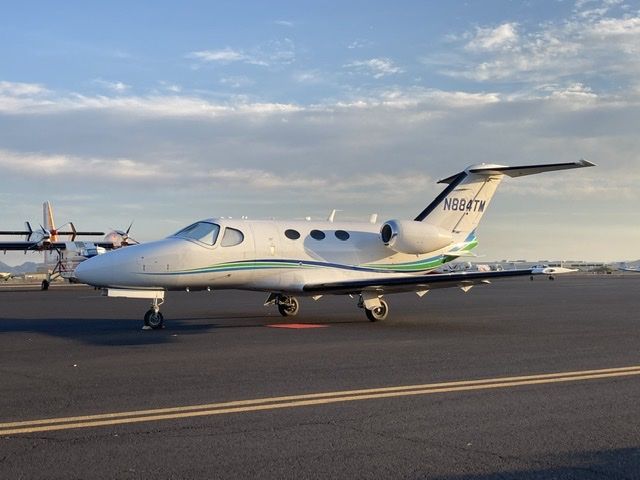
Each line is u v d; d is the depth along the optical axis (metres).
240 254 16.80
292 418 6.43
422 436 5.80
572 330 14.74
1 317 18.77
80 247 42.94
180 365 9.71
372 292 17.09
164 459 5.16
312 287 17.17
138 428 6.05
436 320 17.56
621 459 5.18
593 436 5.82
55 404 7.05
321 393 7.61
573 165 17.72
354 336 13.58
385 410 6.77
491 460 5.15
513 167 18.98
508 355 10.70
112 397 7.41
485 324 16.30
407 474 4.84
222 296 31.73
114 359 10.35
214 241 16.50
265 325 16.19
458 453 5.33
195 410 6.77
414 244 18.53
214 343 12.40
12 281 73.00
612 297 29.09
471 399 7.28
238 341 12.70
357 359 10.27
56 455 5.25
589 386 8.02
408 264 19.38
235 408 6.85
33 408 6.86
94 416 6.50
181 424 6.20
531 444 5.57
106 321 17.47
